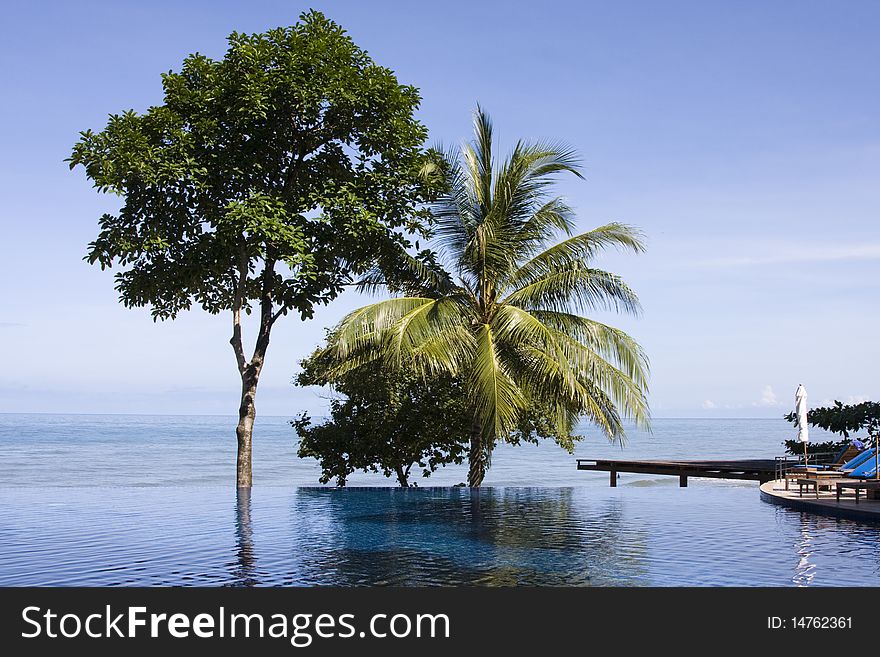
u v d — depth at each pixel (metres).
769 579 8.86
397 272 20.08
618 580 8.80
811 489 18.14
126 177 17.45
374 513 15.20
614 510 15.86
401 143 19.45
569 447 25.59
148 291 18.94
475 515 14.98
